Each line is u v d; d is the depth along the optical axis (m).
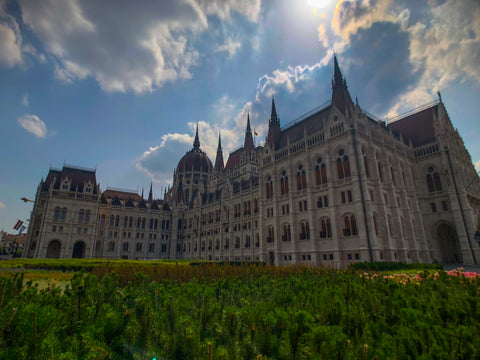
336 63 70.69
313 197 61.03
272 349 5.74
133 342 5.95
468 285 11.20
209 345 5.13
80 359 5.14
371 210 51.84
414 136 73.88
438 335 5.52
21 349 4.62
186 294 10.48
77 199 101.69
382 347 5.33
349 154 56.00
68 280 24.27
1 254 162.75
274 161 71.56
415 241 58.12
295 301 9.66
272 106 83.69
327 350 5.12
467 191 63.91
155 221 122.94
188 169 149.12
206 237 104.25
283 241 65.56
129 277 18.58
